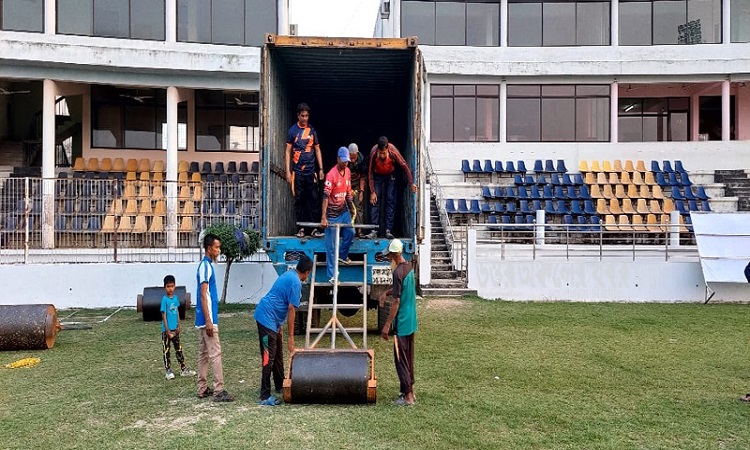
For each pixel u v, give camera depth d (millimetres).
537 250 16984
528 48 23500
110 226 15273
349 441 5238
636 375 7672
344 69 9930
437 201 19391
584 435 5473
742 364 8297
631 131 25562
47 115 18188
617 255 16641
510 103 23922
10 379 7461
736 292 14773
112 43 18812
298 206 9469
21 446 5164
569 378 7484
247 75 19203
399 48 8891
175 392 6832
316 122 12508
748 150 22469
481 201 20812
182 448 5086
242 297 14227
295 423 5695
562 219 20125
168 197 14523
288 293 6430
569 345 9484
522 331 10656
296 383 6188
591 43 24156
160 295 11891
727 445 5289
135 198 16359
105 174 19734
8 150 21391
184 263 13953
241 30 20203
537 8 24234
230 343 9617
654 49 23250
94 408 6242
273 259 8570
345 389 6191
